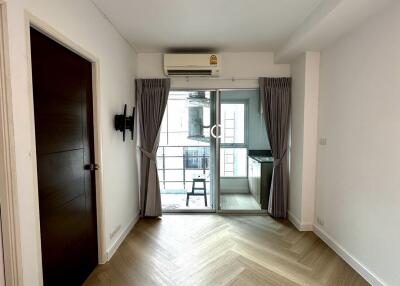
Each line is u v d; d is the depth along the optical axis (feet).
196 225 10.91
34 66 4.73
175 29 9.11
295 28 8.99
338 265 7.72
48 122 5.18
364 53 7.04
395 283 5.92
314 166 10.19
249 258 8.12
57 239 5.56
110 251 8.14
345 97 8.00
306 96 9.96
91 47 6.94
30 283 4.44
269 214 12.24
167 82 11.59
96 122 7.32
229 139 12.51
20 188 4.19
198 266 7.64
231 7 7.52
